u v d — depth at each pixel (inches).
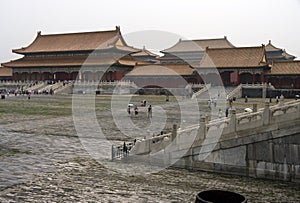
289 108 817.5
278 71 3818.9
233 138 844.0
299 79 3745.1
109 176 804.0
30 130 1448.1
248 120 849.5
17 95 3523.6
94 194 685.3
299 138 786.2
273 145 811.4
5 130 1438.2
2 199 637.9
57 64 4559.5
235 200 374.6
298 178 781.9
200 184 764.0
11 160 933.8
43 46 4945.9
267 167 813.2
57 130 1449.3
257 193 715.4
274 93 3467.0
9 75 5128.0
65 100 2925.7
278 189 745.6
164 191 711.1
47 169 853.2
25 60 4965.6
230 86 3769.7
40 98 3159.5
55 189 707.4
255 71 3848.4
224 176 832.3
